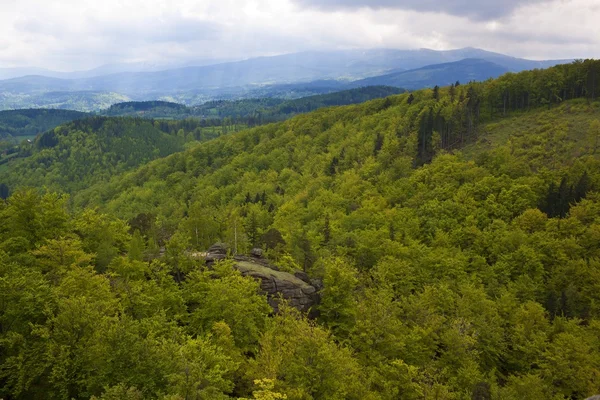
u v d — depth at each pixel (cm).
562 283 7531
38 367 2866
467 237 9331
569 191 10094
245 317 4556
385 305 5128
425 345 5000
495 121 16250
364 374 4038
